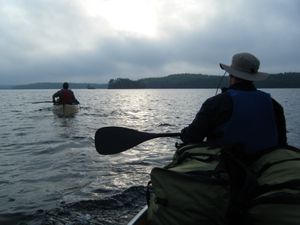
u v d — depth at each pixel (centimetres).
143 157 530
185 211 160
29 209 328
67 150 580
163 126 960
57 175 433
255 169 176
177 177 162
